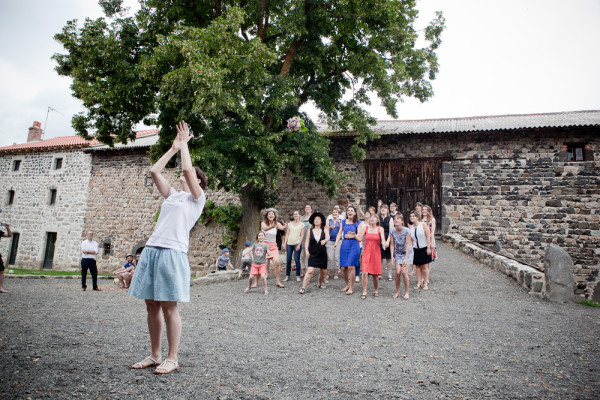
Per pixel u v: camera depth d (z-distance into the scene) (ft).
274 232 28.68
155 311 10.14
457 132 48.42
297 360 12.19
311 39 43.11
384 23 42.45
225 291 27.58
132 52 40.86
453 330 17.19
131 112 39.68
